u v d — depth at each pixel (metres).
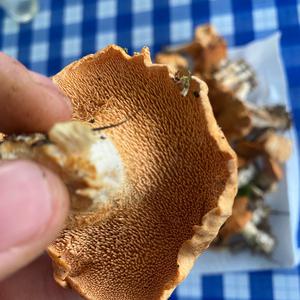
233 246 0.18
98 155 0.07
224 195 0.07
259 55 0.19
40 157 0.07
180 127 0.08
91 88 0.09
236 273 0.18
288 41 0.19
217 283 0.18
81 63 0.09
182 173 0.08
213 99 0.18
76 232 0.09
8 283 0.12
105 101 0.09
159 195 0.08
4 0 0.21
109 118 0.08
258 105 0.19
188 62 0.20
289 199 0.18
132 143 0.08
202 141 0.07
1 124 0.09
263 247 0.17
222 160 0.07
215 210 0.07
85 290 0.09
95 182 0.07
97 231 0.09
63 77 0.09
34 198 0.07
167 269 0.08
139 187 0.08
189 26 0.20
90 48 0.21
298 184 0.18
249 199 0.18
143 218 0.08
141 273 0.08
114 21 0.21
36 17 0.22
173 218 0.08
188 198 0.08
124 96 0.08
